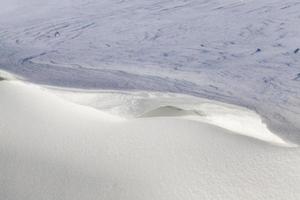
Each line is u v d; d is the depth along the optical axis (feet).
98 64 64.39
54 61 68.80
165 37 82.12
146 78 53.01
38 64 66.74
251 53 64.18
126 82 50.88
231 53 65.21
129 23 98.99
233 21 89.61
